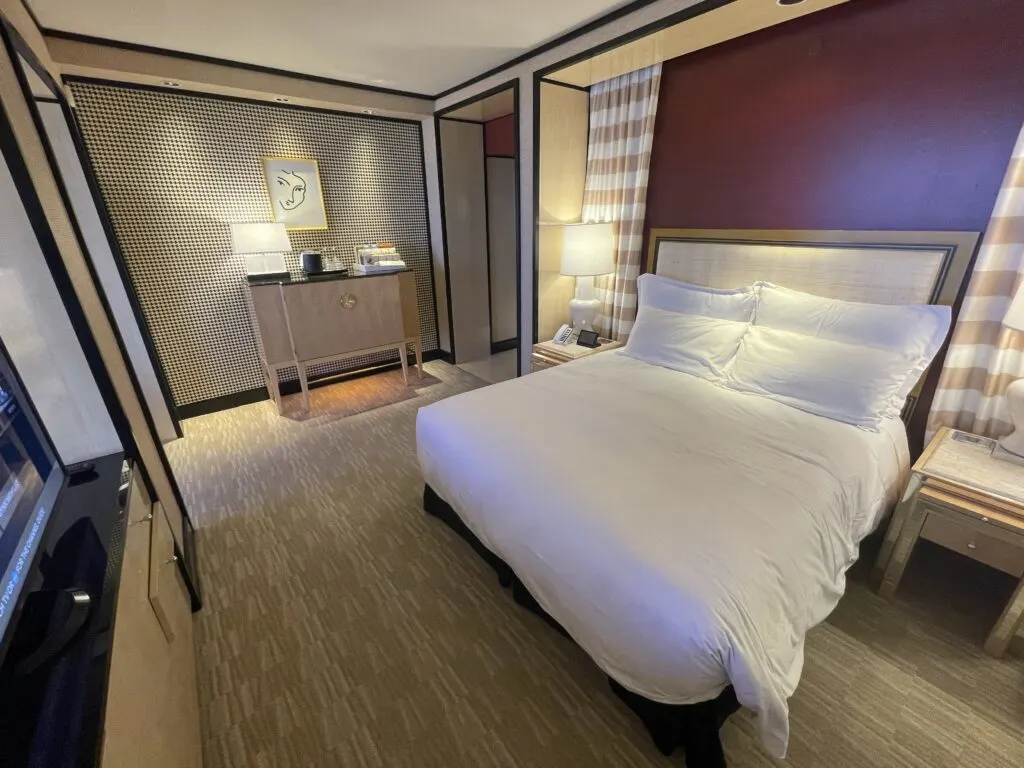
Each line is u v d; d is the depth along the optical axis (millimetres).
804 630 1268
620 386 2246
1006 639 1486
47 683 797
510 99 3301
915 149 1900
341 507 2404
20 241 1222
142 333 2973
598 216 3209
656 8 2152
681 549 1172
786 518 1295
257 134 3279
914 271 1943
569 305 3404
